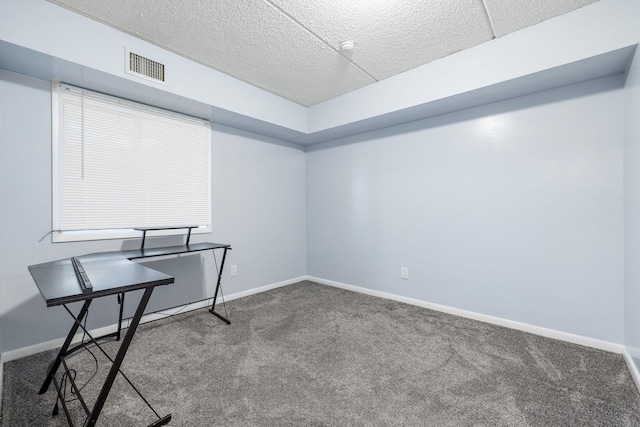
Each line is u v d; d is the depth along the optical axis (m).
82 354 1.95
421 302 2.93
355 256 3.51
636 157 1.63
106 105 2.29
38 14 1.66
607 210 1.97
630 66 1.73
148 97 2.34
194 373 1.73
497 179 2.43
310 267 4.04
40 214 2.00
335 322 2.52
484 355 1.94
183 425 1.32
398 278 3.12
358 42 2.11
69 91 2.11
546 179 2.20
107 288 1.10
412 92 2.52
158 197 2.62
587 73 1.92
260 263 3.49
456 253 2.68
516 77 1.99
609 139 1.96
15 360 1.88
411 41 2.10
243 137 3.30
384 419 1.36
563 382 1.63
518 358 1.89
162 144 2.63
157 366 1.81
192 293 2.87
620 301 1.93
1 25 1.55
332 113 3.17
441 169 2.77
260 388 1.59
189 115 2.81
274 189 3.65
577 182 2.07
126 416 1.37
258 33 2.01
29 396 1.52
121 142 2.38
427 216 2.88
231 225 3.20
